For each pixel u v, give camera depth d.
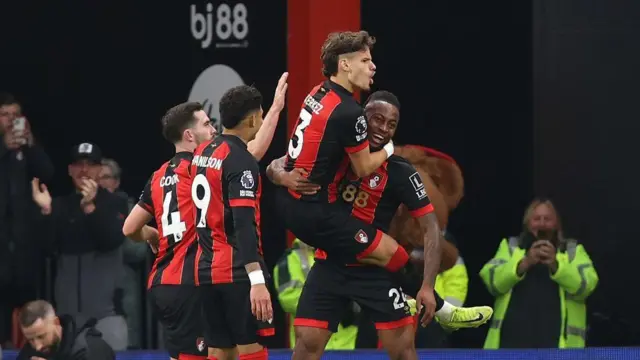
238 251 22.41
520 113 36.44
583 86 35.62
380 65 37.03
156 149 37.31
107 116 37.44
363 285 21.70
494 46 36.56
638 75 35.28
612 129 35.53
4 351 28.73
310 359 21.97
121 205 30.23
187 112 24.55
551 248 28.77
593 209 35.69
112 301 30.02
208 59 36.41
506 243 29.56
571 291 28.98
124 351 28.59
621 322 34.50
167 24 36.81
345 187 21.45
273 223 35.97
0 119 31.53
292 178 21.25
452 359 28.05
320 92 21.25
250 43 35.94
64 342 26.30
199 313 24.25
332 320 21.94
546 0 35.69
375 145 21.33
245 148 22.64
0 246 30.83
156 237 25.31
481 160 36.75
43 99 37.62
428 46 36.94
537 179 36.00
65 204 30.16
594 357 28.08
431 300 21.31
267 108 35.75
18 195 31.06
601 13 35.38
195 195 23.11
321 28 33.72
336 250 21.47
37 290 30.89
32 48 37.62
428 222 21.67
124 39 37.16
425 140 37.12
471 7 36.66
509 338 29.14
